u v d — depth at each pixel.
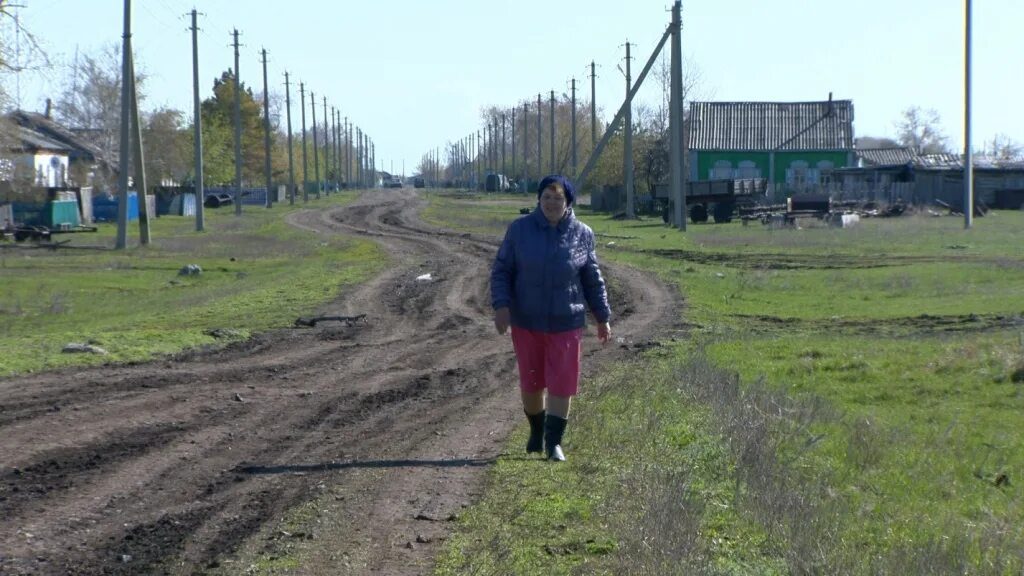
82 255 39.34
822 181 80.25
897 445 9.80
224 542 6.23
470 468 8.02
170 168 81.88
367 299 23.73
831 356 15.34
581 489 7.34
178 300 24.61
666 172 75.81
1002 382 13.38
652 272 29.48
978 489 8.50
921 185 68.88
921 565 5.89
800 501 6.89
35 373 12.25
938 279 27.41
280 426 9.61
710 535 6.39
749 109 83.88
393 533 6.43
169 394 11.04
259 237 51.50
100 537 6.29
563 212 8.00
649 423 9.17
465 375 13.03
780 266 32.12
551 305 8.00
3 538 6.20
